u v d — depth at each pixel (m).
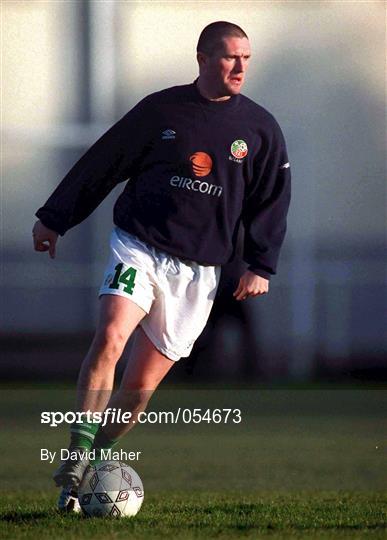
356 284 52.09
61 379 47.31
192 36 53.72
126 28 53.59
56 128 52.94
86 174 18.50
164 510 18.42
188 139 18.03
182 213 18.11
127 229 18.20
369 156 52.69
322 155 52.78
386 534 16.08
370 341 51.69
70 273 51.62
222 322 45.59
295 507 18.95
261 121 18.38
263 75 53.12
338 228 52.62
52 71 53.09
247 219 19.05
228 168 18.16
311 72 53.00
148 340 18.42
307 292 51.47
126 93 53.75
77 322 51.47
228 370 45.72
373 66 52.84
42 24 53.06
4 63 52.78
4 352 49.81
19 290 51.28
